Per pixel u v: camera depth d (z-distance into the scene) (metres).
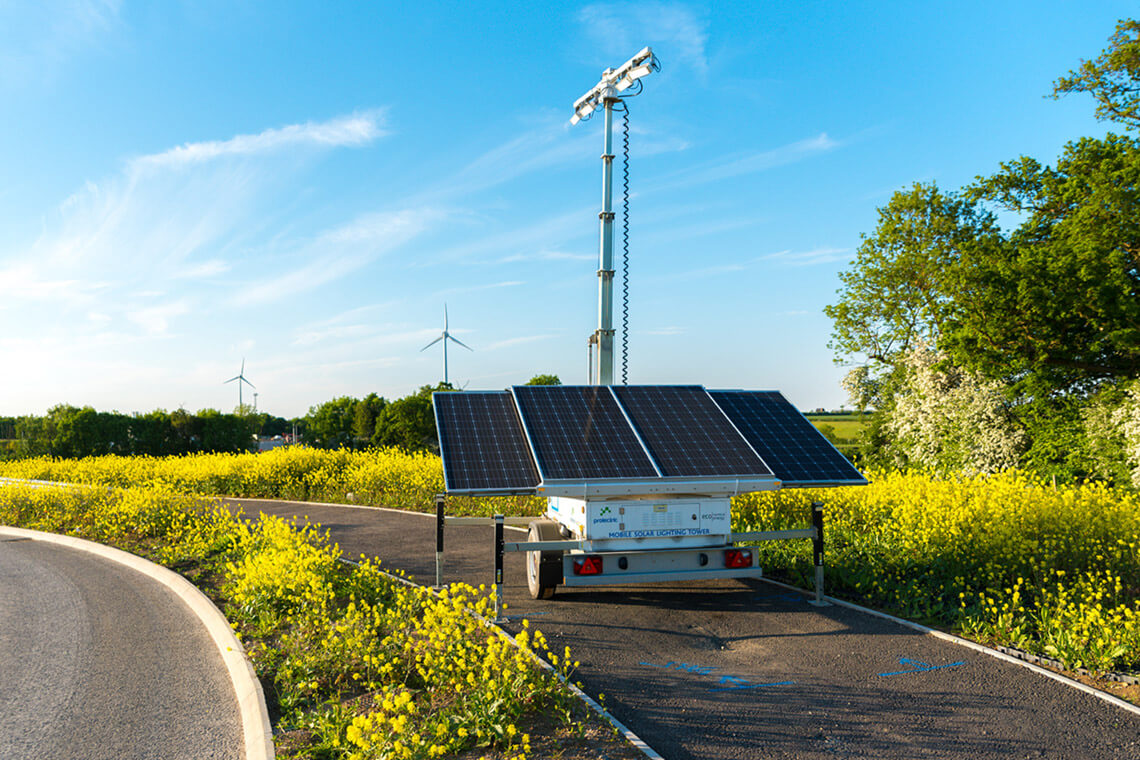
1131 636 5.82
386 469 21.47
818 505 8.06
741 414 9.42
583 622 7.41
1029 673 5.70
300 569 8.43
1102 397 17.27
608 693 5.37
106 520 14.77
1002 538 8.69
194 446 75.56
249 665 6.09
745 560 7.53
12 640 7.36
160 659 6.64
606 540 7.19
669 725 4.77
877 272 28.14
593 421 8.19
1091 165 19.69
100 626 7.83
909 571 8.72
